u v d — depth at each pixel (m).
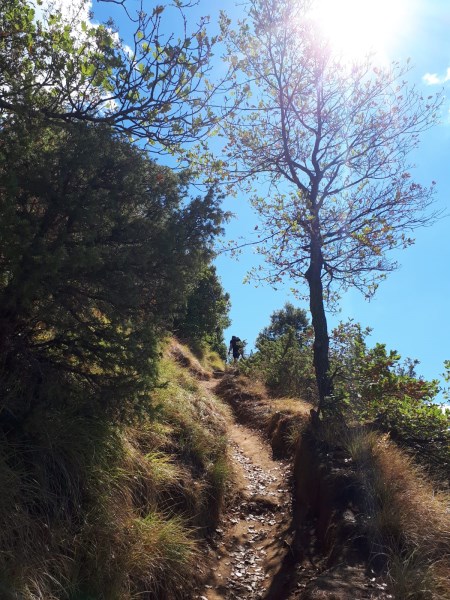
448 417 8.06
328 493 6.41
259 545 6.75
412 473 6.41
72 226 4.37
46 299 4.30
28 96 4.61
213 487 7.02
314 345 9.16
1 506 3.79
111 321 4.76
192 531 5.84
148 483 5.66
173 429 7.12
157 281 4.96
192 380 11.10
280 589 5.50
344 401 8.31
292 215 9.34
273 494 8.16
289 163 9.38
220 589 5.63
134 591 4.52
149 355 4.94
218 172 8.77
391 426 7.94
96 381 4.93
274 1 8.74
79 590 4.08
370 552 5.09
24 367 4.69
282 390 15.01
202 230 5.18
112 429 5.27
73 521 4.45
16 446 4.31
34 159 4.34
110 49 5.04
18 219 3.93
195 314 24.41
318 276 9.21
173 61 5.16
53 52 4.91
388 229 8.70
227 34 8.73
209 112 5.60
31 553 3.84
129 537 4.80
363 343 9.11
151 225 4.79
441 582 4.52
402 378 8.23
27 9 5.04
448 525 5.28
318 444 7.77
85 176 4.47
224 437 8.70
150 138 5.56
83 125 4.59
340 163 9.38
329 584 4.71
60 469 4.56
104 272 4.52
